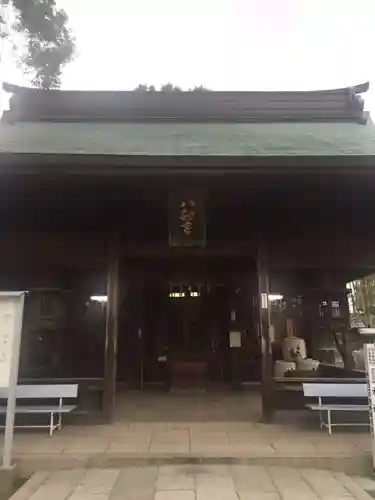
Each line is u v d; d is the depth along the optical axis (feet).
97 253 21.03
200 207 18.98
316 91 25.54
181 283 34.17
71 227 21.24
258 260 20.71
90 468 13.69
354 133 22.50
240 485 11.97
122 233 20.81
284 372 23.77
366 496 11.19
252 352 33.12
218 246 20.75
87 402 19.70
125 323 34.27
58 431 17.76
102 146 19.72
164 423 19.42
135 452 14.34
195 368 33.96
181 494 11.27
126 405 24.76
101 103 25.08
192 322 36.14
